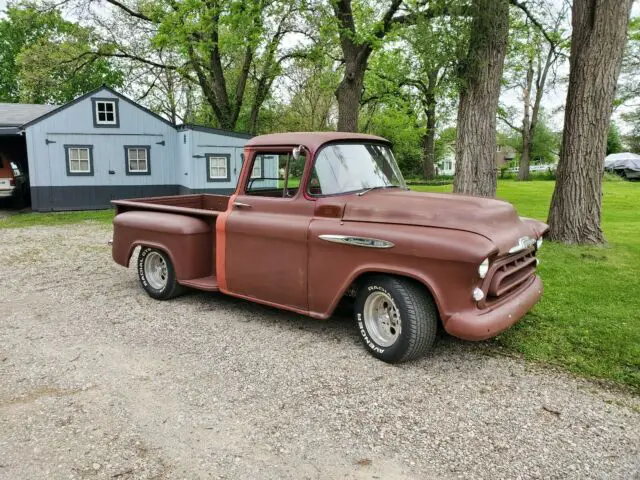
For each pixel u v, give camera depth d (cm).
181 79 2423
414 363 397
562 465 268
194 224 539
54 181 1647
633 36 2403
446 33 842
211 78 2444
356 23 1605
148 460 273
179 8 1545
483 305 360
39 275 723
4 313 540
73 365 399
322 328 482
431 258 356
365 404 333
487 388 355
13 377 378
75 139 1659
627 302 535
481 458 275
